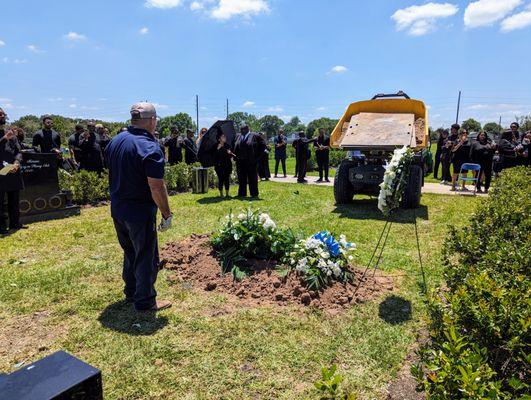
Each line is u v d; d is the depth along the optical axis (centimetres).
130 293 426
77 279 491
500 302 232
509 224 418
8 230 746
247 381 297
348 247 503
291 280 455
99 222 823
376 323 381
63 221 839
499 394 177
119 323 382
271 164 2797
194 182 1234
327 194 1173
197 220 817
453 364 191
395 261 559
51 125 1002
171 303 422
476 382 175
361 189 952
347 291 446
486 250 348
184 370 309
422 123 919
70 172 1159
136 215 380
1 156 736
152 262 402
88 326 377
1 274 504
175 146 1432
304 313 400
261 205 985
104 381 295
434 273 510
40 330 371
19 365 316
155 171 368
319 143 1512
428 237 685
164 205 380
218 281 471
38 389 143
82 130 1191
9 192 749
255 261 502
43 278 490
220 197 1124
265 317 392
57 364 160
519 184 675
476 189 1258
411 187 904
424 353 231
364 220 813
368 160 951
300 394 283
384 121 902
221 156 1095
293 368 313
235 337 356
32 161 835
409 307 415
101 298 436
